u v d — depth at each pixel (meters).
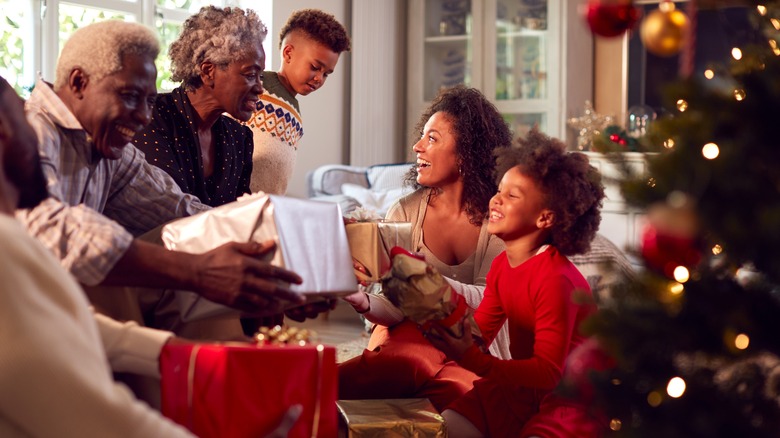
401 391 2.25
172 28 6.14
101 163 1.95
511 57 7.07
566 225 2.01
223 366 1.47
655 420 1.45
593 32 1.54
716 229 1.38
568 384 1.60
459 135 2.38
